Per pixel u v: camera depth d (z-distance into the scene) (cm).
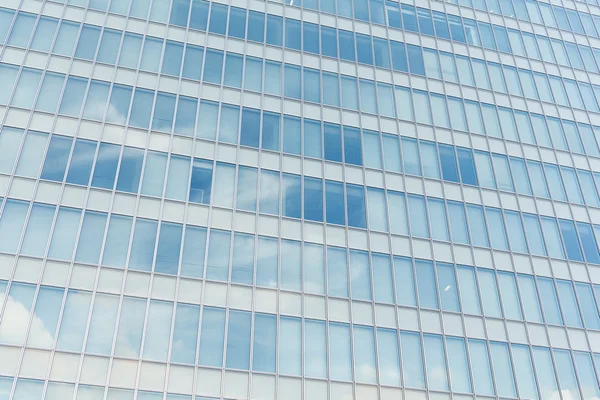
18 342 2380
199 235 2873
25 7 3303
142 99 3212
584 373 3062
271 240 2980
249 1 3859
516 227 3481
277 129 3388
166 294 2662
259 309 2753
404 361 2823
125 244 2738
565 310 3247
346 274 2994
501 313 3125
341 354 2753
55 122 2983
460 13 4419
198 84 3388
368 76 3838
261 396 2548
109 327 2512
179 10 3628
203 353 2573
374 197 3319
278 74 3622
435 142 3678
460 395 2812
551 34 4569
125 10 3503
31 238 2630
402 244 3195
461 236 3338
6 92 3002
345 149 3450
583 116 4169
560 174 3812
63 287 2550
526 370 2983
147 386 2436
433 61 4081
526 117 4019
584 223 3634
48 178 2809
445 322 3003
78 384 2362
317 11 4016
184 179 3022
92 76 3197
